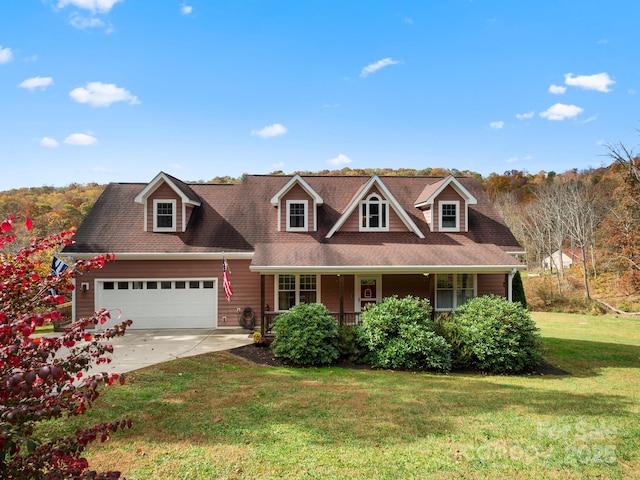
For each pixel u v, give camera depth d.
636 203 31.23
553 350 16.09
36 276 3.90
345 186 20.98
